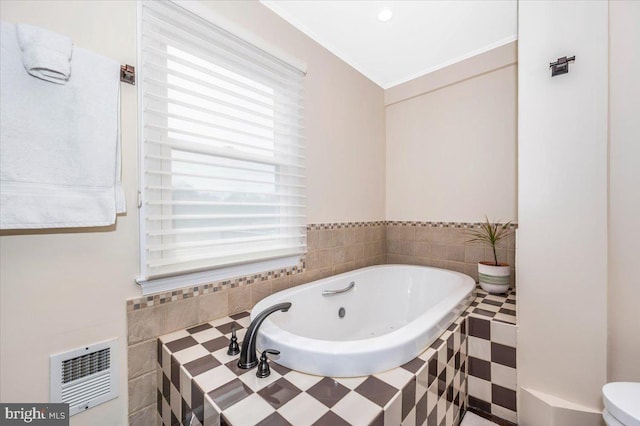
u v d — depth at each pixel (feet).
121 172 3.43
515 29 5.87
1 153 2.58
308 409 2.41
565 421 3.86
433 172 7.72
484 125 6.83
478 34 6.05
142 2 3.54
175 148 3.99
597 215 3.74
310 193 6.08
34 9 2.85
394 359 3.06
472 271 7.05
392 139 8.55
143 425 3.60
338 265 6.84
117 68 3.30
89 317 3.22
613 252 3.72
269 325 3.66
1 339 2.73
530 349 4.22
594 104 3.74
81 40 3.13
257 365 3.08
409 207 8.21
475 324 4.69
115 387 3.40
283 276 5.47
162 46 3.82
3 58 2.60
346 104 7.07
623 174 3.64
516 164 6.40
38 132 2.77
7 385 2.77
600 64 3.69
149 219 3.62
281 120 5.29
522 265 4.29
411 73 7.79
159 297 3.77
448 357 3.83
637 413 2.68
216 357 3.26
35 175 2.74
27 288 2.86
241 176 4.83
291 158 5.61
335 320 5.87
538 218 4.16
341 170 6.93
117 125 3.31
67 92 2.93
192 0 3.94
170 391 3.33
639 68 3.52
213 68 4.37
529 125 4.22
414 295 7.10
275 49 5.06
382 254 8.49
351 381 2.82
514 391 4.35
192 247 4.06
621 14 3.61
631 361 3.63
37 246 2.91
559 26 3.97
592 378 3.77
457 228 7.29
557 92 4.00
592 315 3.78
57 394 3.01
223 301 4.47
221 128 4.29
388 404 2.49
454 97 7.30
